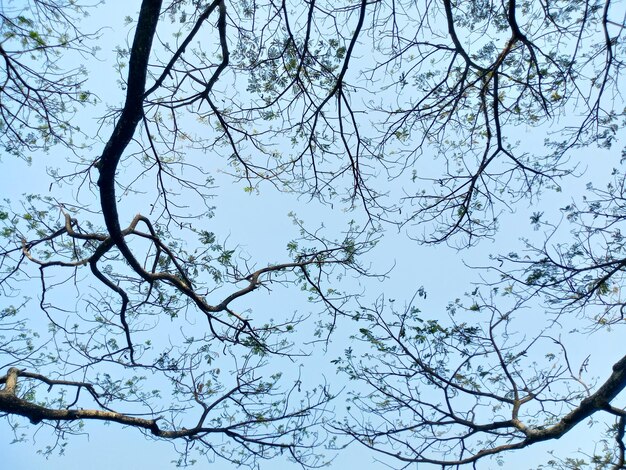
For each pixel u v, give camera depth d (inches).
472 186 292.2
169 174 337.4
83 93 282.8
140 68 234.8
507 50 253.3
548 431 296.7
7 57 250.2
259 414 370.0
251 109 314.7
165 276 342.3
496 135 271.7
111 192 269.9
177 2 295.0
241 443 351.6
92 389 373.4
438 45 265.7
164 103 281.9
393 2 266.2
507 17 255.0
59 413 330.6
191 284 372.5
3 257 360.2
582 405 290.7
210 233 369.4
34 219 359.6
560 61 265.0
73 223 354.0
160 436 348.5
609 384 282.8
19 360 374.9
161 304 386.9
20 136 289.7
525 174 286.7
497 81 255.1
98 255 319.9
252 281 368.8
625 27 219.5
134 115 245.9
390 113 290.4
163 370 381.4
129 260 315.3
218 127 328.5
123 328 366.6
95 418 337.7
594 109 259.3
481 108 284.4
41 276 358.3
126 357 383.6
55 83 271.1
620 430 291.7
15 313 368.8
